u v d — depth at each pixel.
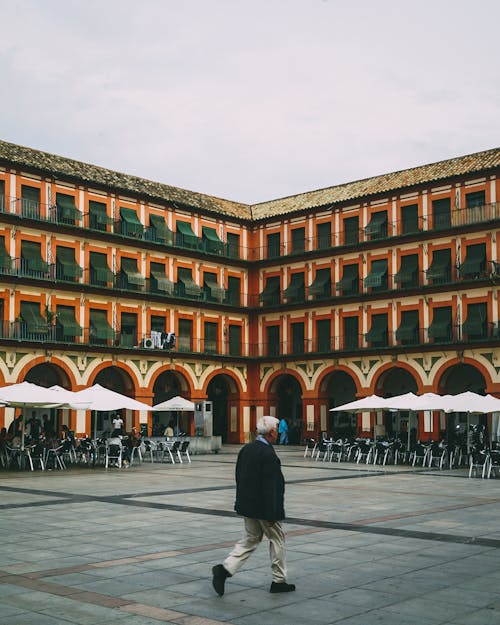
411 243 46.94
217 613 8.23
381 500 19.03
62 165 45.75
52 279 43.66
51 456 30.22
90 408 30.27
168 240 50.28
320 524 14.77
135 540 12.75
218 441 41.50
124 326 47.66
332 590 9.27
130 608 8.38
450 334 44.75
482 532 13.84
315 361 50.97
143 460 34.56
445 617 8.10
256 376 54.12
